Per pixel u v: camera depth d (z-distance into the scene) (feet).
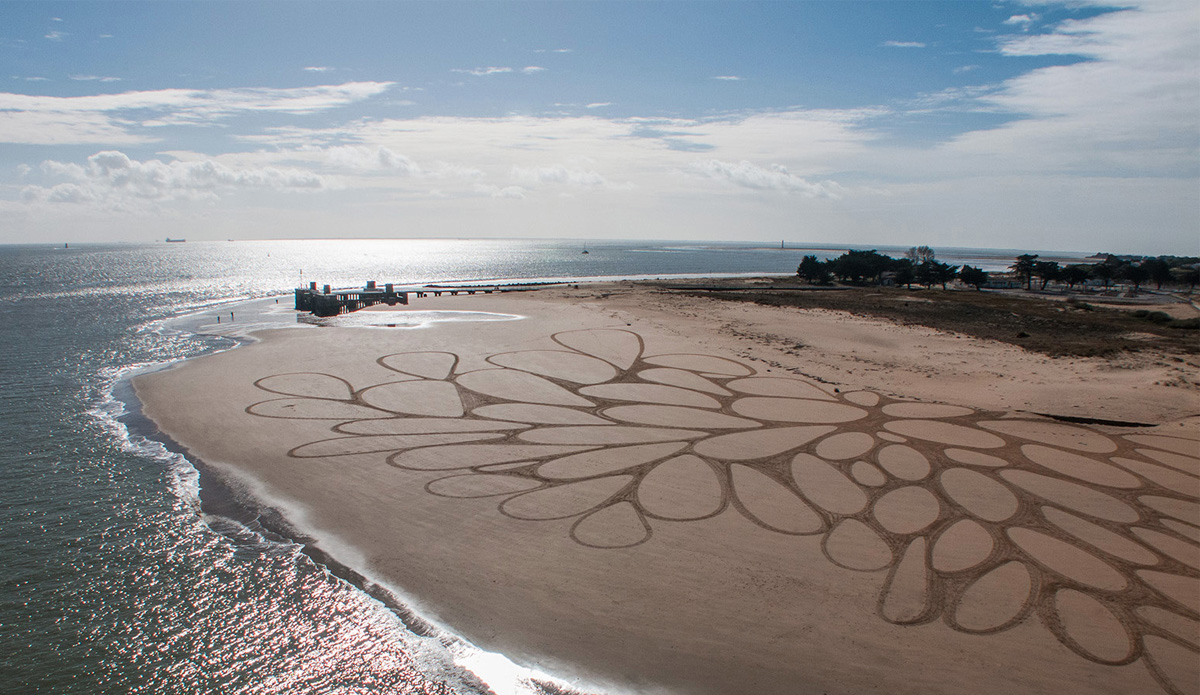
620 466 86.53
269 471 85.66
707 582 59.26
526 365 140.15
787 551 64.85
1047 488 79.56
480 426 102.78
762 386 125.49
